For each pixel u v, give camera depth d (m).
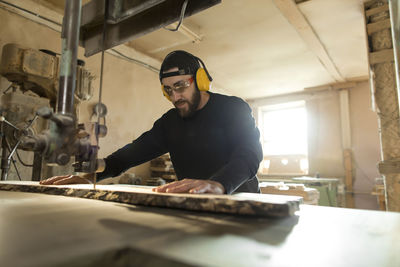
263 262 0.32
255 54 4.48
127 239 0.39
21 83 2.26
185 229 0.48
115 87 3.87
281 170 6.46
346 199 5.57
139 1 0.97
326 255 0.35
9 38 2.72
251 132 1.19
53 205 0.73
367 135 5.61
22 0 2.80
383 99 2.69
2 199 0.86
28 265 0.27
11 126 1.96
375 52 2.77
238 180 0.93
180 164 1.40
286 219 0.61
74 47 0.73
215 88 5.89
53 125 0.65
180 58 1.22
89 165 0.78
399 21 0.70
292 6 3.17
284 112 6.85
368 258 0.34
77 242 0.36
